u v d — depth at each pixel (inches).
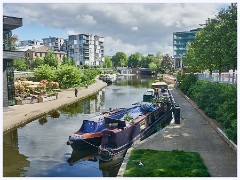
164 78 3710.6
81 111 1414.9
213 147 681.6
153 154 635.5
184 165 564.7
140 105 1109.7
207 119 971.3
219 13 1120.2
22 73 2341.3
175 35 4820.4
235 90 749.9
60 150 800.9
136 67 6210.6
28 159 733.9
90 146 820.0
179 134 804.0
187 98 1569.9
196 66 1867.6
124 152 764.0
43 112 1264.8
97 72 4001.0
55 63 3863.2
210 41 1293.1
